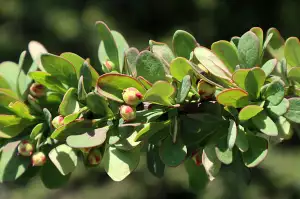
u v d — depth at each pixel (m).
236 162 0.32
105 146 0.31
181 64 0.30
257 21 1.41
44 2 1.52
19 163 0.31
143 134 0.29
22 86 0.33
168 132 0.30
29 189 1.18
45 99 0.32
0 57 1.49
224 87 0.31
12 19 1.52
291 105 0.29
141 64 0.30
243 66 0.31
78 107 0.30
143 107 0.30
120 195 1.20
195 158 0.32
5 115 0.31
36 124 0.32
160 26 1.55
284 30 1.39
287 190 1.08
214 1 1.45
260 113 0.29
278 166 1.09
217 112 0.30
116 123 0.30
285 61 0.31
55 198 1.20
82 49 1.50
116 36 0.33
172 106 0.29
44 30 1.51
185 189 1.17
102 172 1.24
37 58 0.33
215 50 0.31
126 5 1.56
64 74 0.31
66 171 0.30
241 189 1.04
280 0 1.39
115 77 0.29
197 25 1.49
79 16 1.52
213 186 1.05
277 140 0.30
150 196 1.20
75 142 0.29
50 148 0.31
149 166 0.32
